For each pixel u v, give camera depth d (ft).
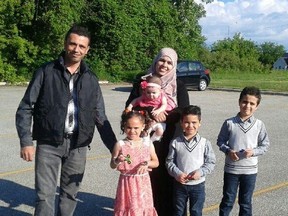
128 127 12.57
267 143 13.73
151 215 12.80
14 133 31.24
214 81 98.58
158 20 102.17
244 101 13.52
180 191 13.16
